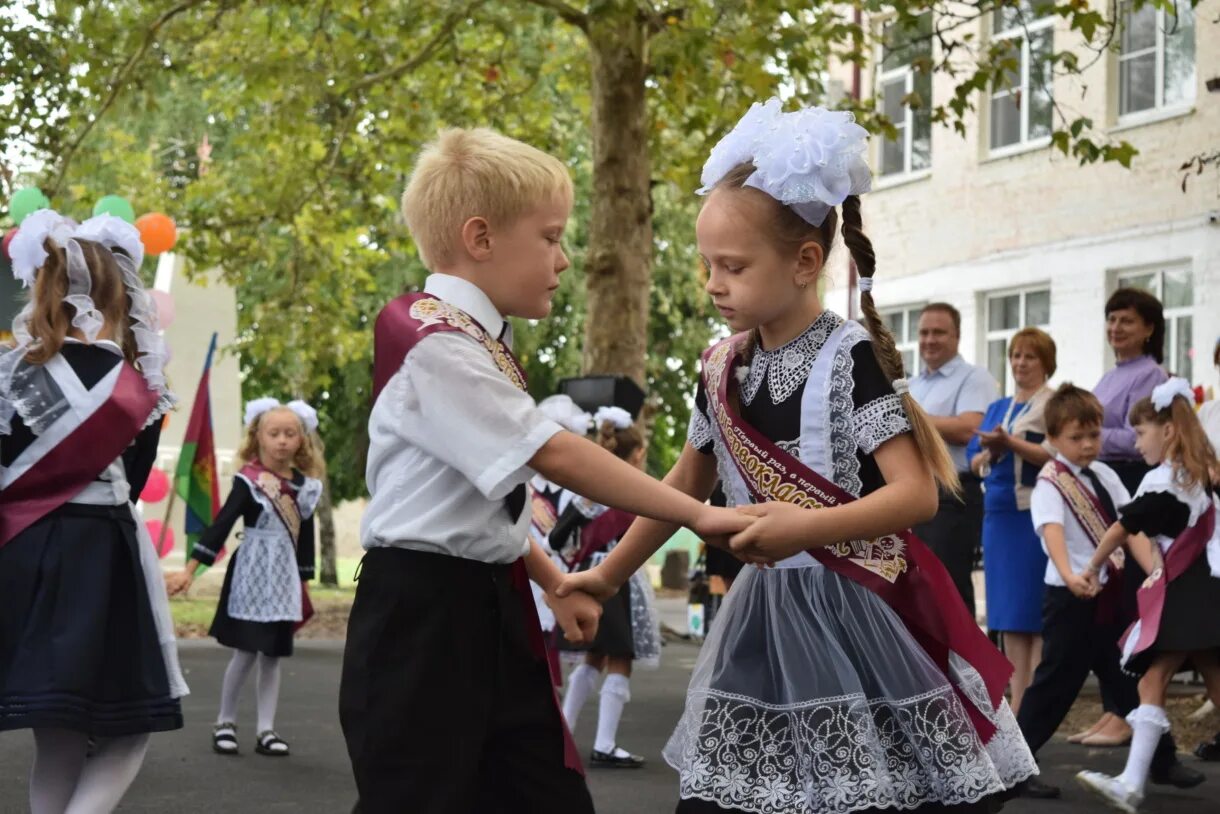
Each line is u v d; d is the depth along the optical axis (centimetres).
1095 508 654
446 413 306
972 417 757
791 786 311
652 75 1335
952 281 1819
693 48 1111
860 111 1259
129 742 407
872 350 315
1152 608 583
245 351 2319
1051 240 1684
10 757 689
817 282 324
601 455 306
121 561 409
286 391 2609
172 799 600
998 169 1755
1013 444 703
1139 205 1580
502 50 1573
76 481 403
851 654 315
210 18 1478
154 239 850
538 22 1694
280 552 734
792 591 321
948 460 317
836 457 315
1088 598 620
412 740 309
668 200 2286
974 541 752
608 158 1344
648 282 1361
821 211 312
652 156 1539
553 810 324
